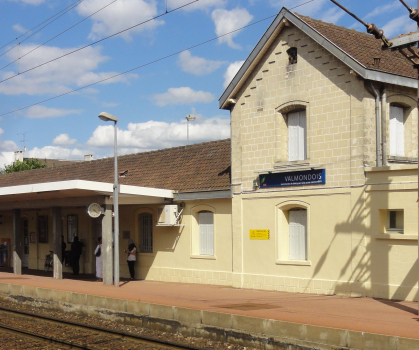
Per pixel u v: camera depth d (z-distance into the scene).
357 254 14.74
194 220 19.92
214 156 21.56
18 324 14.13
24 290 17.67
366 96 14.89
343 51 15.00
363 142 14.80
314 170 15.91
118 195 19.23
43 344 11.72
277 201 16.91
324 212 15.66
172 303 13.69
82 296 15.15
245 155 17.95
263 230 17.27
